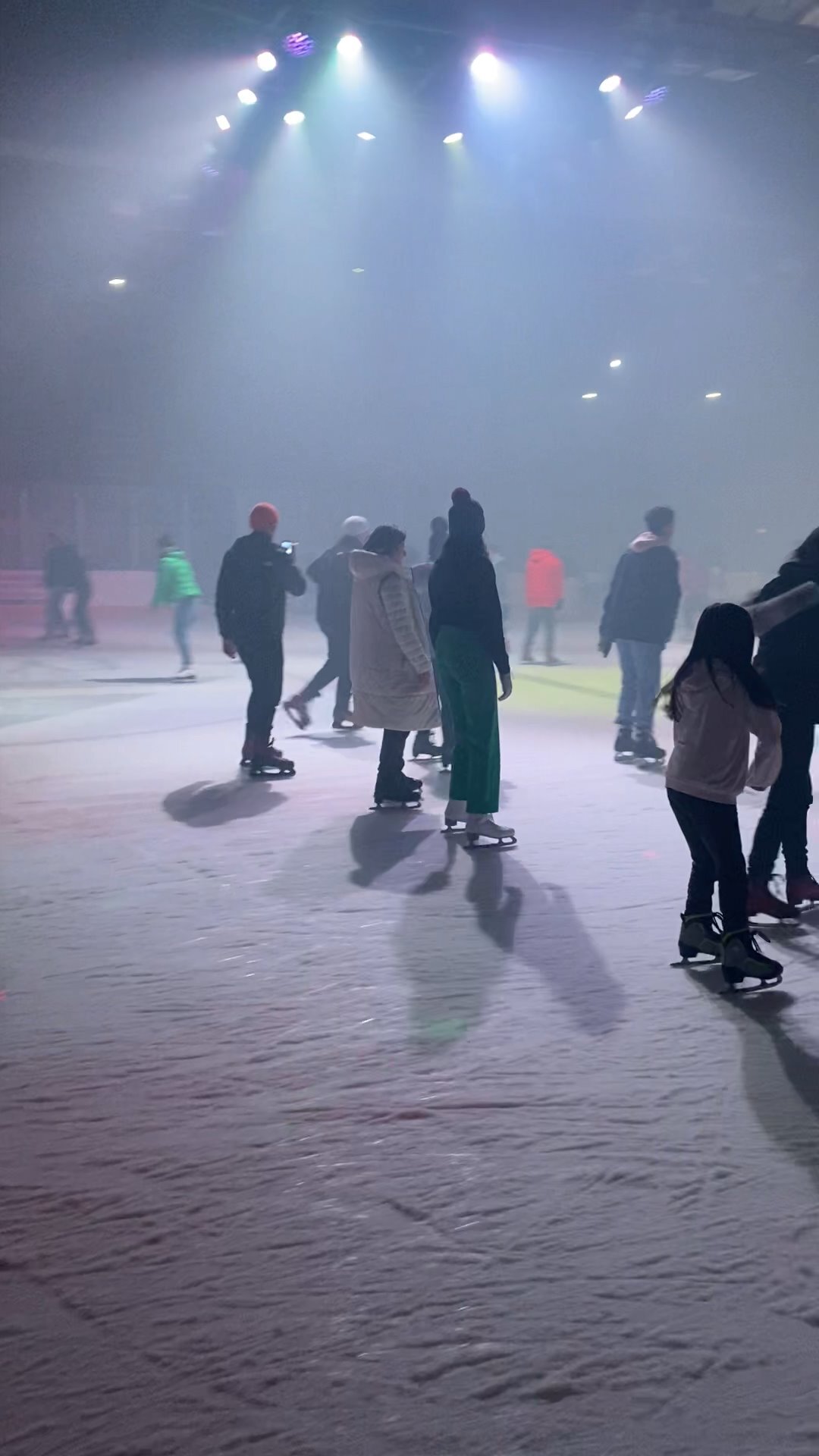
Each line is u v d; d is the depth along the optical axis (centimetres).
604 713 1301
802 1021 425
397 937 519
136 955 495
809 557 549
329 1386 229
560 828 734
